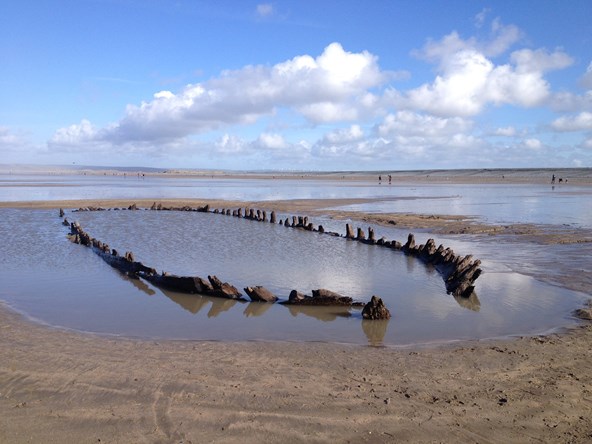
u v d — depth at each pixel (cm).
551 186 7738
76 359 800
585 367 769
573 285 1323
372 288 1395
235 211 3678
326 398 659
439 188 7338
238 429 574
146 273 1489
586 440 559
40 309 1156
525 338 921
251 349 867
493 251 1878
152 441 547
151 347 875
